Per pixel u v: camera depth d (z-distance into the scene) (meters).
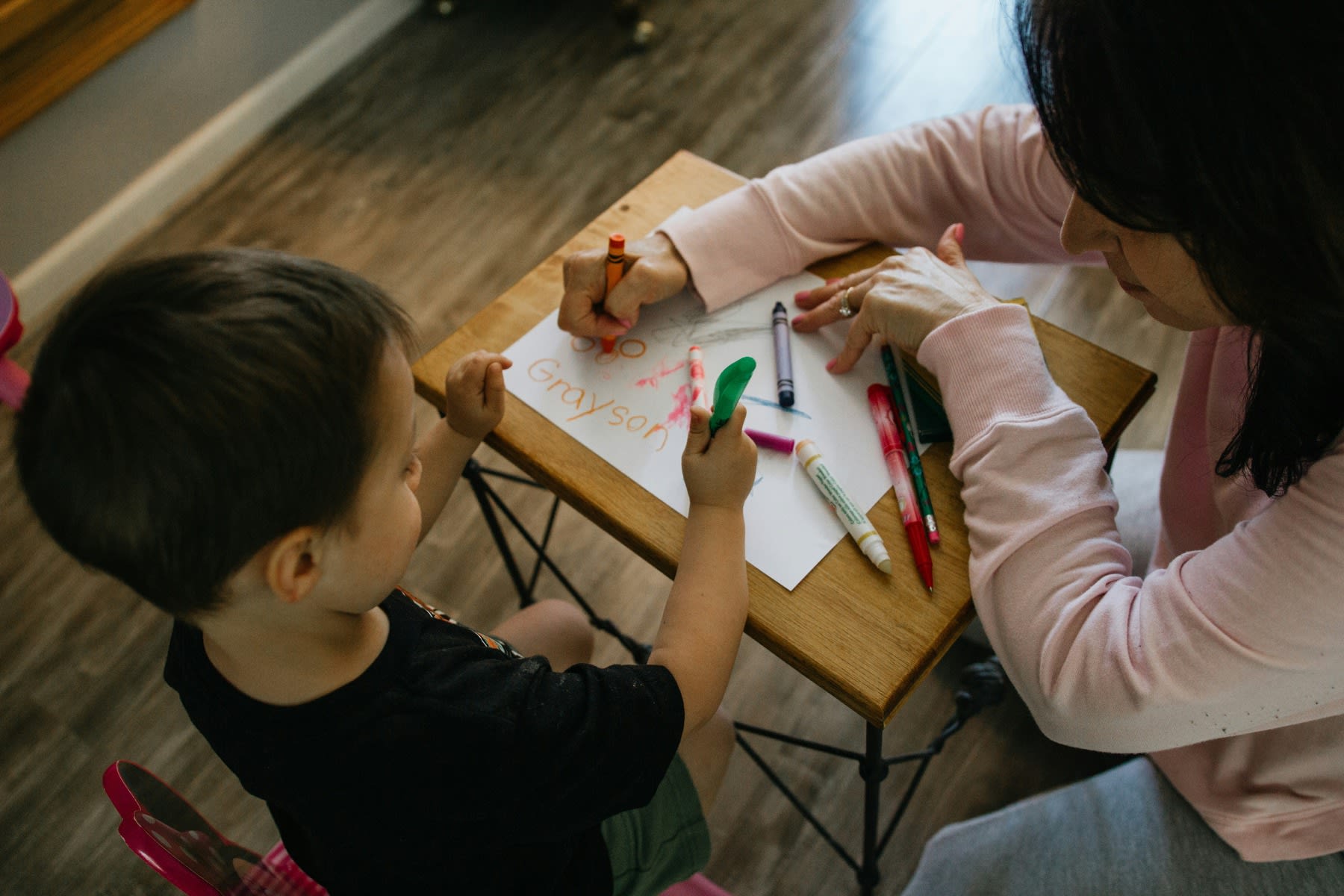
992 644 0.70
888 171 0.91
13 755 1.38
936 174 0.91
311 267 0.47
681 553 0.72
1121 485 1.13
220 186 2.05
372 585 0.53
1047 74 0.52
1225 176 0.46
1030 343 0.74
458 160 2.05
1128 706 0.62
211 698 0.57
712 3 2.27
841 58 2.12
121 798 0.60
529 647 0.94
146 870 1.28
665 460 0.78
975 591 0.69
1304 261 0.47
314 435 0.45
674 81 2.13
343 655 0.55
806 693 1.37
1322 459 0.57
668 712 0.62
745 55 2.16
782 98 2.07
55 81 1.76
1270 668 0.58
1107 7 0.46
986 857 0.94
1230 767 0.78
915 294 0.78
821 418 0.80
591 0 2.32
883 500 0.75
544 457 0.79
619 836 0.78
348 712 0.55
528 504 1.59
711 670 0.66
